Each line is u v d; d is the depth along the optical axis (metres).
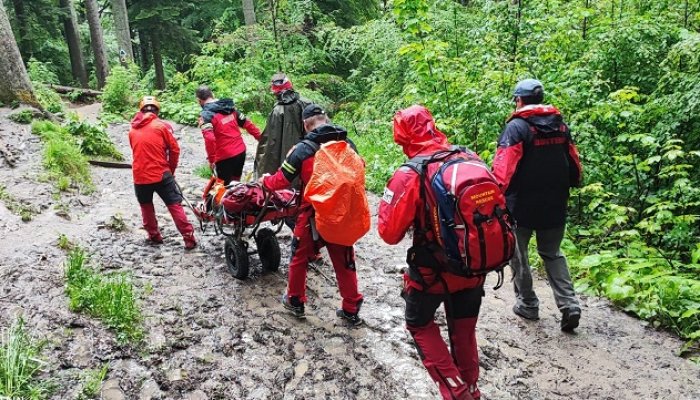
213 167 5.98
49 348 3.77
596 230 6.66
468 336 3.30
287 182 4.29
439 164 3.01
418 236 3.08
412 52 8.86
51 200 6.56
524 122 4.21
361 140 10.78
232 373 3.85
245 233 6.23
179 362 3.89
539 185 4.31
